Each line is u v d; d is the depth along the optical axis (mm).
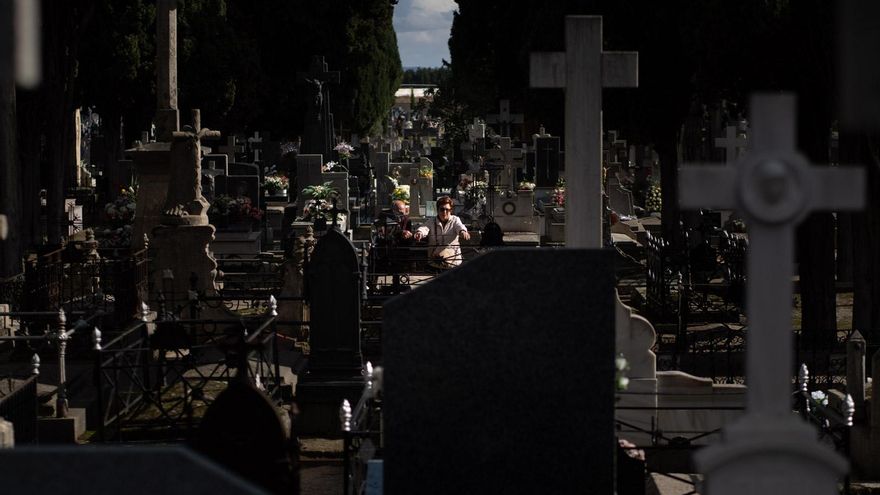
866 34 11242
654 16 32125
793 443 6133
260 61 63219
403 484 7684
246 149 58500
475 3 52125
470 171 49875
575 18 11141
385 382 7648
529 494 7668
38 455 5602
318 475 14109
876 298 22828
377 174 48094
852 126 11625
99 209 54156
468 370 7629
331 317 15859
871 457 14383
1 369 17297
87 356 18109
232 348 9141
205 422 8953
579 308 7586
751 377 6242
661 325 24250
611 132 51688
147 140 47656
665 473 12227
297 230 26656
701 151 44250
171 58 23797
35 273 20297
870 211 22719
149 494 5590
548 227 38406
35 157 35250
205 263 20078
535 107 42562
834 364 19625
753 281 6188
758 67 24312
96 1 37750
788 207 6066
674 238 35812
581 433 7637
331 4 65938
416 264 27062
